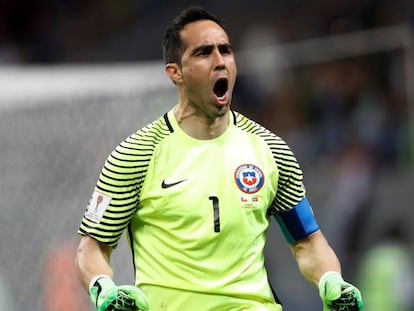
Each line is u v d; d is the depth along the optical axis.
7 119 34.62
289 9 54.38
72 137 34.44
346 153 40.00
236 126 19.77
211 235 18.88
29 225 34.47
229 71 19.20
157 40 60.53
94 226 19.23
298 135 40.03
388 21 48.00
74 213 34.22
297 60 40.16
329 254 20.14
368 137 40.25
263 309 19.23
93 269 19.05
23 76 35.53
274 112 40.22
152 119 34.38
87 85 34.59
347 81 40.34
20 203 34.50
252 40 53.09
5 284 34.41
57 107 34.56
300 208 20.09
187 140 19.34
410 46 38.81
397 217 38.94
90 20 65.38
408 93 38.72
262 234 19.59
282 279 37.62
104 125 34.41
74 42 64.69
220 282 18.95
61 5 67.81
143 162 19.09
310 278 20.19
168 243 19.03
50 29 66.56
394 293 38.25
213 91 19.12
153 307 19.16
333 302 19.09
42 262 34.38
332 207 39.03
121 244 32.78
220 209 18.97
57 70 37.34
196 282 18.94
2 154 34.56
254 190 19.22
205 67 19.03
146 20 62.62
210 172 19.14
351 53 39.88
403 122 39.56
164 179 19.05
